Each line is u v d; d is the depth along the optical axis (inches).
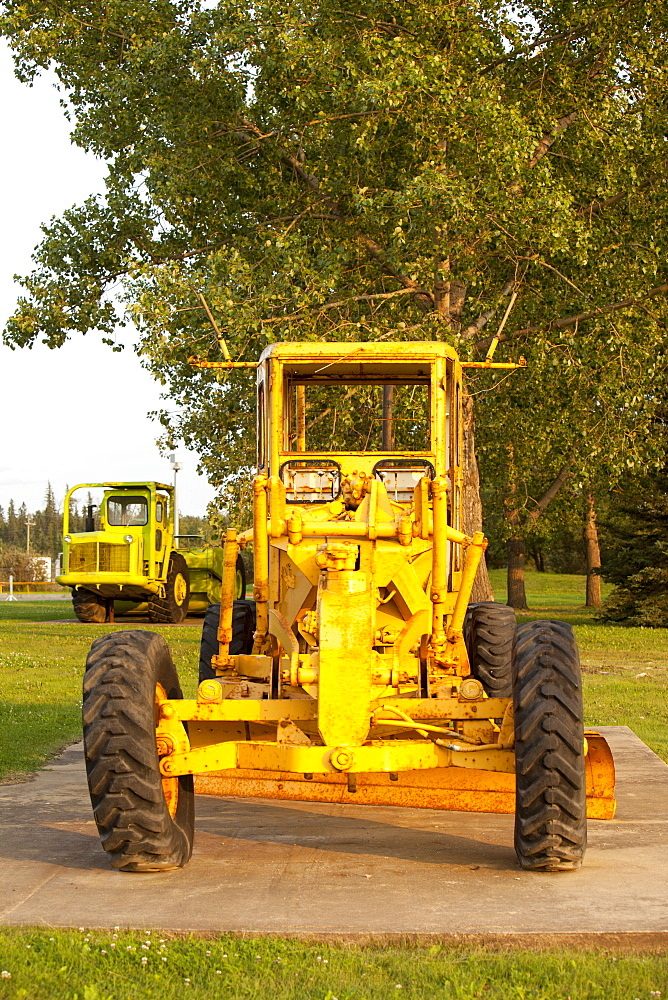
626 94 891.4
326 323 805.2
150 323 775.7
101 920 200.4
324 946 188.5
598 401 857.5
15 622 1146.0
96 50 944.3
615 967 177.9
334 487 276.8
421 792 292.4
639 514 1122.7
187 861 242.1
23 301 924.0
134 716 223.5
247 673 279.3
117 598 1129.4
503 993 167.0
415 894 217.3
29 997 167.0
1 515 6983.3
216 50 825.5
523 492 1370.6
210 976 175.0
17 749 389.4
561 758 222.8
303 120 823.7
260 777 299.4
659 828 280.2
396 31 827.4
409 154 782.5
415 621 239.0
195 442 953.5
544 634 238.5
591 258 826.8
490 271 851.4
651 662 735.1
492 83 812.6
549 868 231.6
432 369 284.2
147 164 876.0
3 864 243.6
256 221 916.6
